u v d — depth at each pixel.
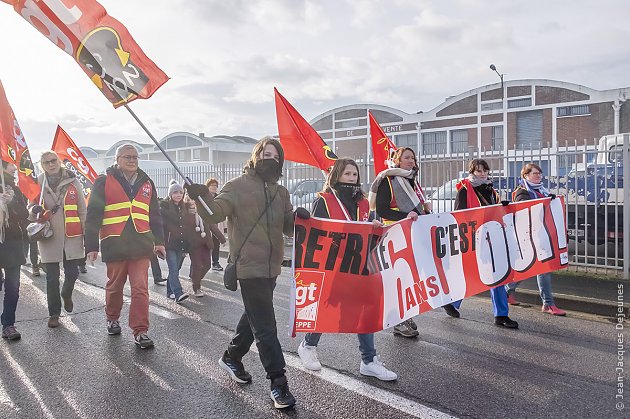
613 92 33.47
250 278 3.68
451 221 5.01
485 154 9.85
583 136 34.56
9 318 5.46
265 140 3.90
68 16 3.93
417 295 4.64
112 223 5.16
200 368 4.54
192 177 16.48
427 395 3.89
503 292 5.73
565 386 4.05
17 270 5.52
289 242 12.05
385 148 7.08
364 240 4.28
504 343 5.16
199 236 7.43
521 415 3.56
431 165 10.12
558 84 35.53
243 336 4.07
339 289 4.20
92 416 3.64
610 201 8.35
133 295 5.19
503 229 5.40
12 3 3.84
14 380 4.32
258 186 3.81
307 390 4.00
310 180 12.70
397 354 4.83
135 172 5.36
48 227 5.82
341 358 4.72
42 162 5.94
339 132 44.62
